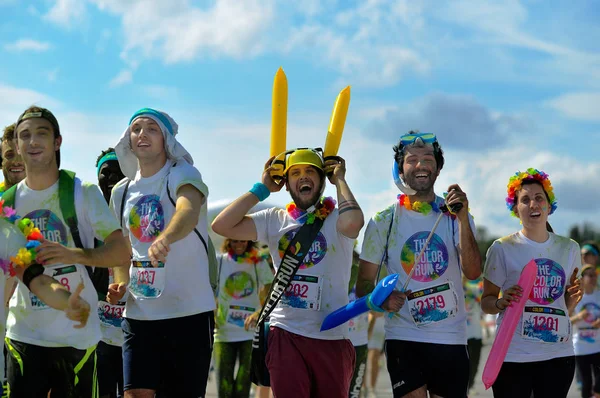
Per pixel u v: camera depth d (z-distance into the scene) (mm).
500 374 9234
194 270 8117
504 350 8867
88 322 7422
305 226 8656
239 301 12930
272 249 8883
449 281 8656
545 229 9430
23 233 6883
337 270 8656
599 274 15203
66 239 7359
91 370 7480
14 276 7430
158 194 8164
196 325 8102
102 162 9961
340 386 8602
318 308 8547
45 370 7441
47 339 7328
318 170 8805
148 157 8172
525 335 9125
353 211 8484
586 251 16406
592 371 14875
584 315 14945
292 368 8453
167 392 8242
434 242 8703
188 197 7809
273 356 8555
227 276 12992
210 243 8516
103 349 9438
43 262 6762
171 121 8312
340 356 8609
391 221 8883
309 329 8555
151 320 8094
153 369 8094
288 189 8891
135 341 8148
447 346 8539
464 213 8547
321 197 8898
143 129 8148
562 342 9164
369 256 8867
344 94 9172
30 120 7266
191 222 7617
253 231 8867
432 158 8859
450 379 8539
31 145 7227
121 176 9945
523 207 9352
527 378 9133
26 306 7355
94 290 7543
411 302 8617
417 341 8539
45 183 7371
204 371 8172
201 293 8164
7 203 7391
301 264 8602
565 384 9156
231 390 12898
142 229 8141
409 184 8867
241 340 12898
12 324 7441
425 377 8609
